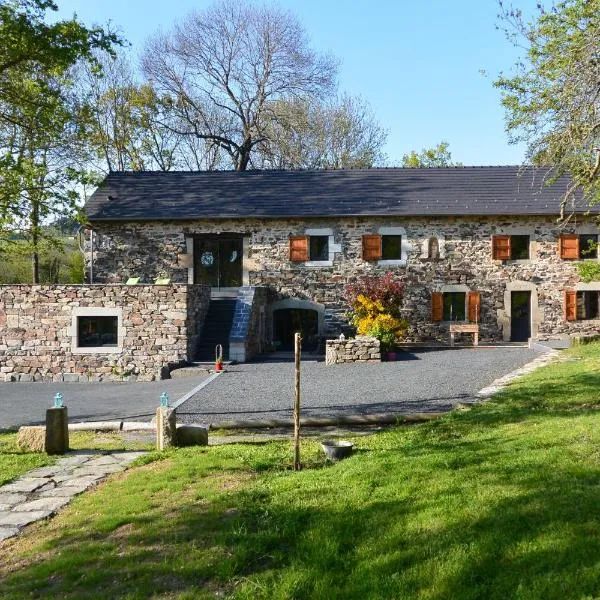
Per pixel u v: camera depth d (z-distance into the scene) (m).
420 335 19.58
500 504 4.36
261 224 19.83
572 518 3.96
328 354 15.68
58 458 7.49
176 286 15.83
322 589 3.55
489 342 19.42
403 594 3.37
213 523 4.74
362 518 4.46
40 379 15.94
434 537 3.97
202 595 3.64
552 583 3.24
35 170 11.46
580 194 19.92
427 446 6.61
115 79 30.28
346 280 19.69
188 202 20.50
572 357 13.95
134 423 9.37
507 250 19.36
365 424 8.84
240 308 17.53
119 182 22.27
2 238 13.60
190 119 33.41
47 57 10.15
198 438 7.82
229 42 32.41
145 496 5.56
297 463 6.33
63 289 16.02
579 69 9.43
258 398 11.21
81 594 3.78
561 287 19.48
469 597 3.27
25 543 4.79
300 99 34.03
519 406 8.58
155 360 15.85
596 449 5.55
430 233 19.56
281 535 4.39
